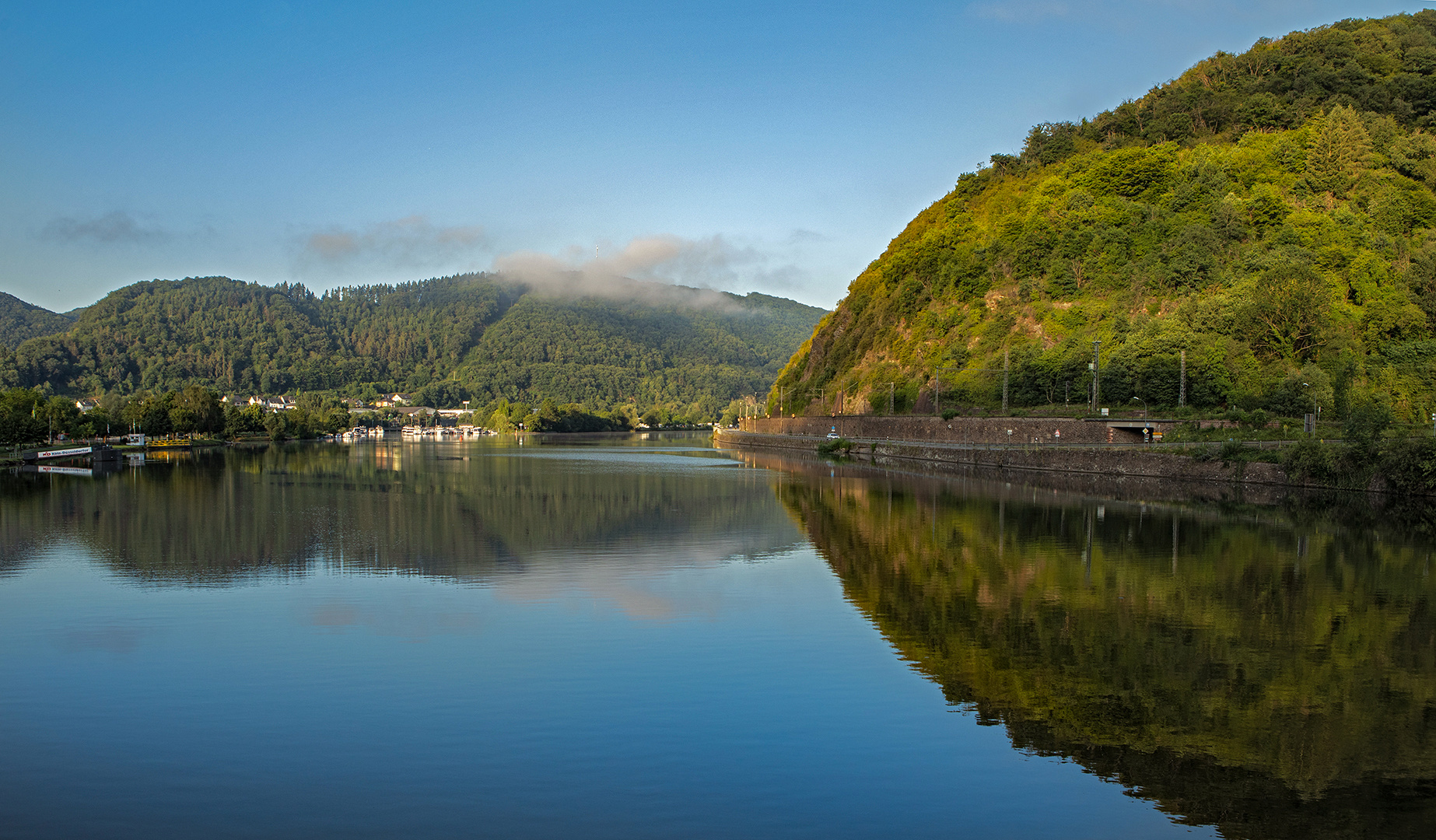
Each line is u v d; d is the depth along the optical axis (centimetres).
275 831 1587
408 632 2794
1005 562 4012
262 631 2806
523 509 6112
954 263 14600
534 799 1708
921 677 2409
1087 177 14688
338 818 1631
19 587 3431
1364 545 4441
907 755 1922
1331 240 11431
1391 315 10194
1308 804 1742
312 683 2320
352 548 4375
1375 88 14625
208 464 11100
